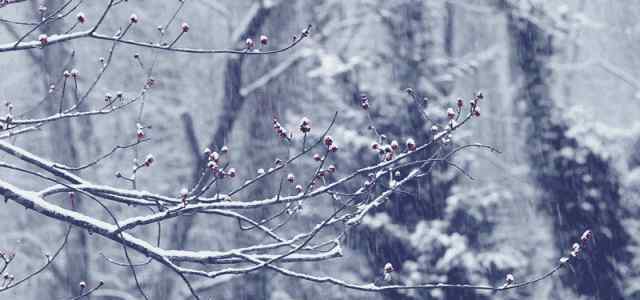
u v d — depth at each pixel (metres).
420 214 14.81
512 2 16.25
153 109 19.61
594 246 14.89
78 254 15.73
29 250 20.53
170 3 19.73
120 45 18.86
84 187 5.06
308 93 17.20
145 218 4.97
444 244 14.38
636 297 14.71
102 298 19.11
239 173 17.92
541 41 16.25
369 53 16.06
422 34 16.09
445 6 17.88
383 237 14.72
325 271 17.42
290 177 5.00
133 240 5.01
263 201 5.01
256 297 16.23
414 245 14.43
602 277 14.86
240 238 15.94
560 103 15.89
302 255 5.13
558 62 18.88
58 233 20.69
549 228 15.45
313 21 16.53
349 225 5.09
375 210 14.71
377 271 14.97
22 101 18.95
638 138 15.58
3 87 19.00
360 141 14.58
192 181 15.86
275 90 16.38
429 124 14.90
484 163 19.30
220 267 16.38
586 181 14.96
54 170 5.10
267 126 16.03
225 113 15.77
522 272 15.26
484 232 15.17
